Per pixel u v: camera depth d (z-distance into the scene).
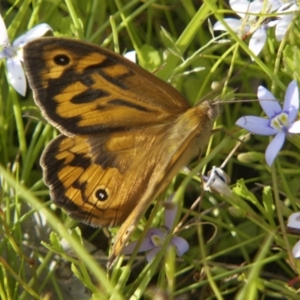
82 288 0.37
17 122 0.38
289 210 0.36
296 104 0.34
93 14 0.39
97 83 0.34
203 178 0.36
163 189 0.35
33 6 0.39
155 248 0.35
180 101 0.34
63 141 0.34
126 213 0.34
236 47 0.38
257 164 0.38
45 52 0.33
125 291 0.36
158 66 0.39
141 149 0.34
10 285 0.36
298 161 0.38
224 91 0.37
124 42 0.40
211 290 0.37
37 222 0.38
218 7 0.40
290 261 0.35
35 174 0.38
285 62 0.37
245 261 0.37
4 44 0.37
